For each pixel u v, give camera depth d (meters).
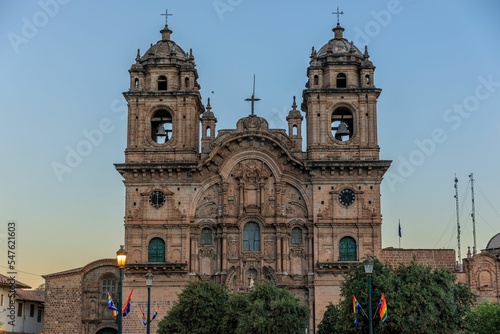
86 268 85.38
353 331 65.50
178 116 83.81
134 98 84.12
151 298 79.88
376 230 80.38
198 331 71.25
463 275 81.88
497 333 69.75
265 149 82.44
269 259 80.69
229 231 81.25
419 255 81.19
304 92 85.12
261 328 67.25
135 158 82.94
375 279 65.75
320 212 80.75
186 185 82.00
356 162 80.75
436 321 64.50
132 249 80.81
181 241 80.94
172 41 87.50
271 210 81.62
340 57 84.69
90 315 84.56
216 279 80.25
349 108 83.69
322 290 79.06
